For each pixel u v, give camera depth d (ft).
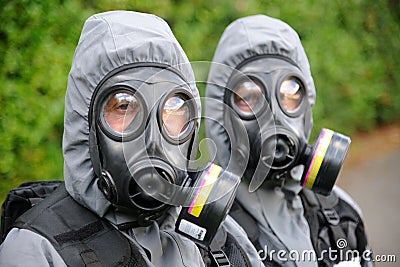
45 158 16.05
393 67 32.68
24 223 7.90
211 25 20.47
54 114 15.88
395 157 29.81
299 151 10.55
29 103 15.53
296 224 11.08
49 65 15.71
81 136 8.09
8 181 15.55
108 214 8.14
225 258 9.07
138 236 8.20
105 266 7.66
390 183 26.94
